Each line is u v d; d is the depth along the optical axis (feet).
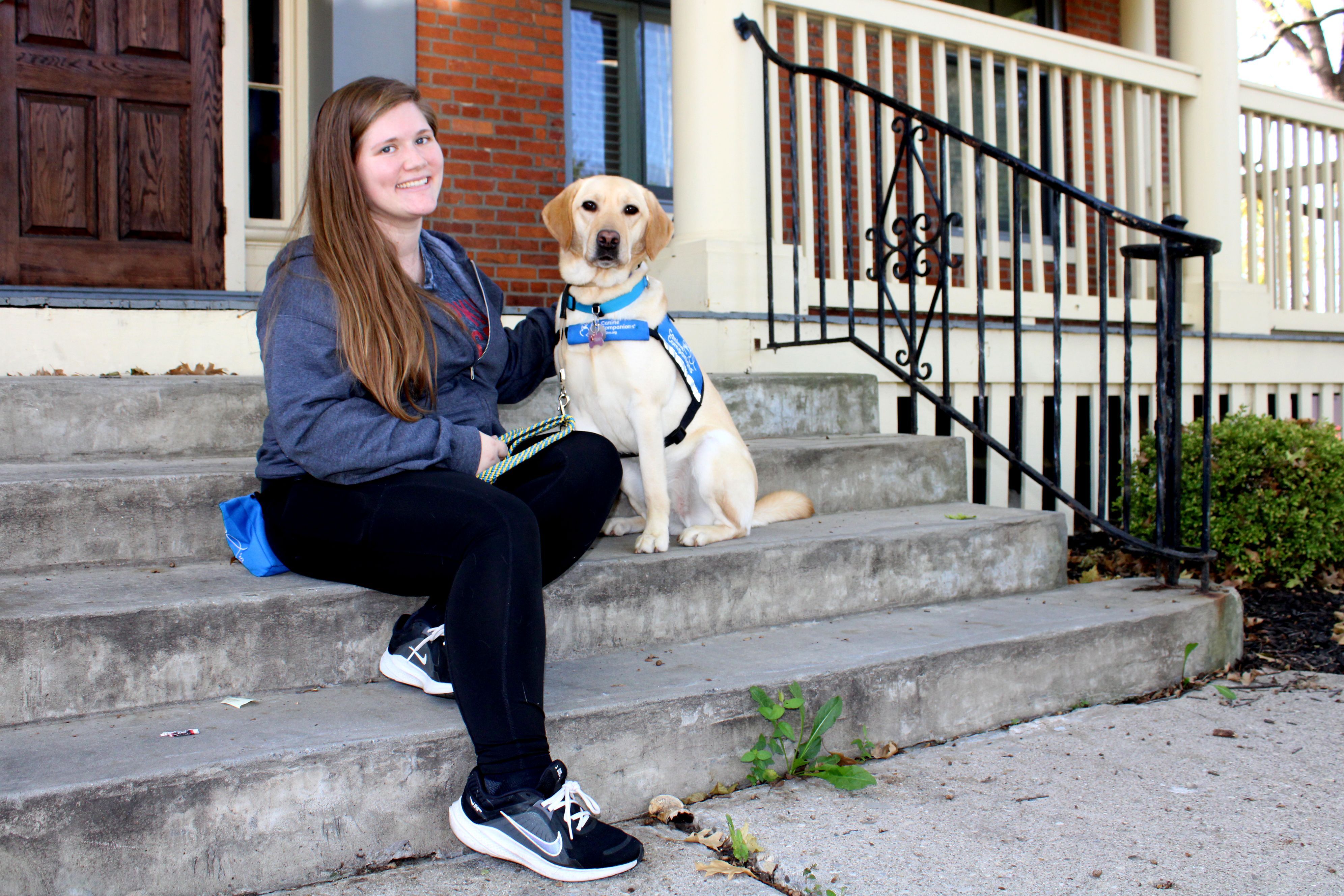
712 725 5.91
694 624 7.19
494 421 6.27
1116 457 15.53
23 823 4.25
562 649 6.64
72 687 5.31
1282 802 5.73
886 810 5.62
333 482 5.46
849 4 13.73
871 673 6.49
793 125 11.85
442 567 5.24
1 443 7.44
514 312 10.49
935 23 14.43
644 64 20.52
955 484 10.42
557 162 18.28
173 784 4.53
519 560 4.94
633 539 8.22
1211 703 7.64
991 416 13.99
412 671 5.63
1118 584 9.20
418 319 5.54
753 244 12.97
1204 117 17.52
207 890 4.64
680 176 13.12
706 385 8.55
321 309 5.32
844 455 9.66
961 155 15.39
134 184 13.23
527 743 4.77
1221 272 17.65
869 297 14.48
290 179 16.05
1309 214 19.26
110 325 9.22
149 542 6.66
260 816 4.73
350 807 4.93
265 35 16.08
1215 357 15.98
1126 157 21.25
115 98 13.06
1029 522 8.89
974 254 15.56
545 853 4.70
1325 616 10.11
